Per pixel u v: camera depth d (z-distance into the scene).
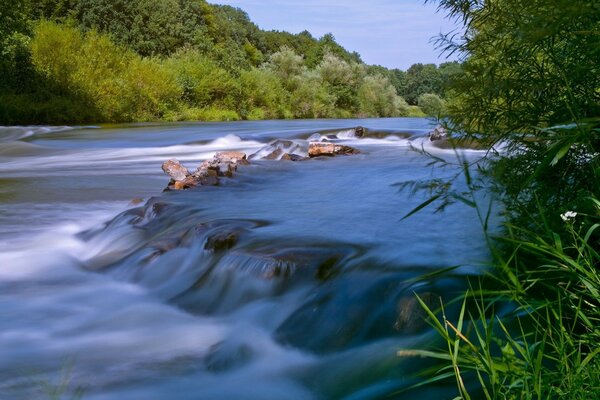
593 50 2.88
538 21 2.75
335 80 64.06
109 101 34.75
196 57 49.38
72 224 7.25
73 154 16.16
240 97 48.97
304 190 7.67
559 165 3.50
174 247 5.43
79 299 4.91
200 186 8.23
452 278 3.68
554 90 3.40
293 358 3.64
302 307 3.98
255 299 4.30
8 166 13.47
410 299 3.53
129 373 3.60
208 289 4.65
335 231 5.17
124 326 4.35
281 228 5.36
